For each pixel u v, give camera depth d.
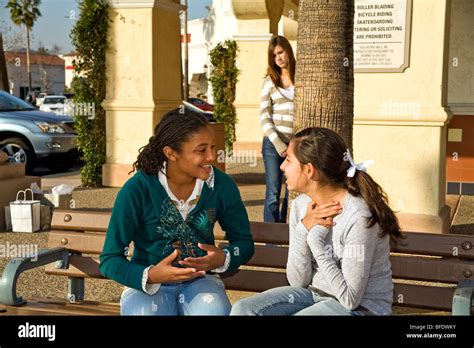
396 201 7.03
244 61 15.27
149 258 3.13
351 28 4.05
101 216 3.77
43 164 12.61
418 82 6.88
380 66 6.96
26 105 12.71
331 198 2.94
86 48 10.26
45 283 5.37
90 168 10.40
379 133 7.05
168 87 10.80
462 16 9.25
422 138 6.91
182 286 3.18
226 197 3.26
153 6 10.03
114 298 5.00
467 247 3.21
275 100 5.96
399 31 6.88
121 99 10.27
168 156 3.07
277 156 6.02
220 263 3.05
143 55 10.15
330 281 2.80
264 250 3.55
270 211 6.11
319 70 3.99
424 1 6.80
